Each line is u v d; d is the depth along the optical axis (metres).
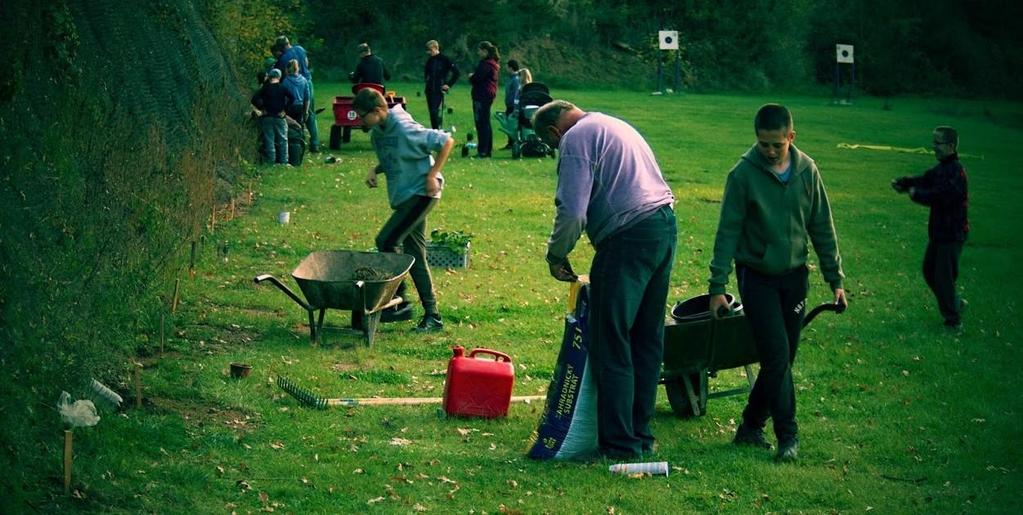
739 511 6.54
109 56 12.69
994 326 11.75
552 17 56.22
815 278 13.95
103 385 7.77
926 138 35.09
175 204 11.77
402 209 10.38
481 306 11.50
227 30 25.50
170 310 10.24
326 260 10.30
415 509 6.43
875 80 62.88
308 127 23.95
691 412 8.36
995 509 6.64
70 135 9.55
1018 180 26.98
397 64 51.75
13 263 7.14
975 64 64.44
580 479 6.94
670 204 7.32
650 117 37.38
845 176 24.97
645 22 58.78
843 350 10.46
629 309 7.17
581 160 7.10
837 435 8.00
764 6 60.84
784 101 51.78
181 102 15.81
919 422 8.37
